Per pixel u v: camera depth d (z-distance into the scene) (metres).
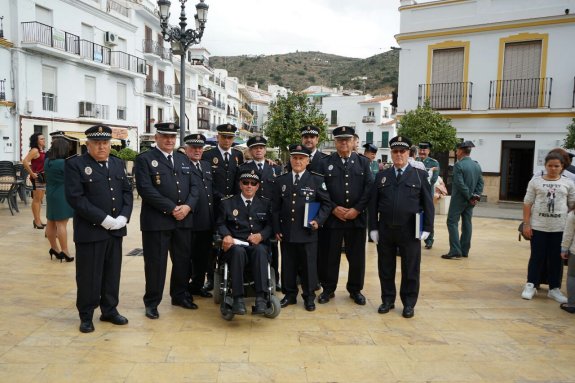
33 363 3.62
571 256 5.08
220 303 5.01
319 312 5.02
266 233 5.00
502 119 17.58
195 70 39.25
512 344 4.19
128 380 3.38
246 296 4.89
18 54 19.72
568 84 16.38
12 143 19.78
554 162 5.47
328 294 5.39
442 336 4.36
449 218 7.85
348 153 5.34
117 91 26.84
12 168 11.06
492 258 7.93
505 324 4.71
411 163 5.06
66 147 6.71
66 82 22.45
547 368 3.71
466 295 5.72
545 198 5.54
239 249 4.62
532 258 5.66
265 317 4.80
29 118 20.38
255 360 3.75
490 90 17.50
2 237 8.45
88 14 23.66
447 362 3.79
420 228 4.84
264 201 5.18
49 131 21.50
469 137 18.19
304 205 5.04
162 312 4.92
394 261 5.12
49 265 6.67
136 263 7.00
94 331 4.32
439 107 18.27
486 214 14.47
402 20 18.73
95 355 3.79
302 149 5.10
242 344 4.08
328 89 68.88
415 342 4.20
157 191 4.68
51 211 6.73
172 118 34.84
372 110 50.34
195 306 5.05
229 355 3.84
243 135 59.91
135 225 10.49
